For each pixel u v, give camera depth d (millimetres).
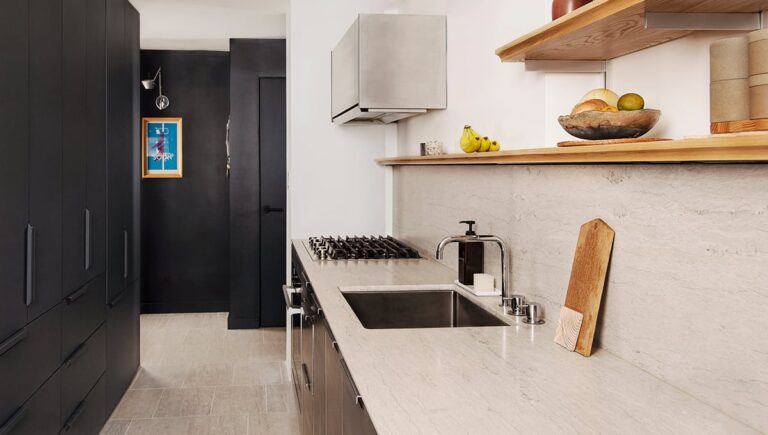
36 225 2658
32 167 2613
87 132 3500
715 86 1199
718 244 1377
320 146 4719
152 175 7059
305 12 4688
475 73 2904
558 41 1680
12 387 2377
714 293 1392
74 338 3232
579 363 1730
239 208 6465
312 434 2920
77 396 3291
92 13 3609
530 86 2227
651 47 1734
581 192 1935
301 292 3627
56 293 2936
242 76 6398
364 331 2082
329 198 4734
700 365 1440
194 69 7059
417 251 3965
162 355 5484
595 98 1709
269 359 5410
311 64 4699
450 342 1955
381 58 3449
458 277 2975
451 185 3273
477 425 1321
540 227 2227
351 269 3334
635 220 1666
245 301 6465
